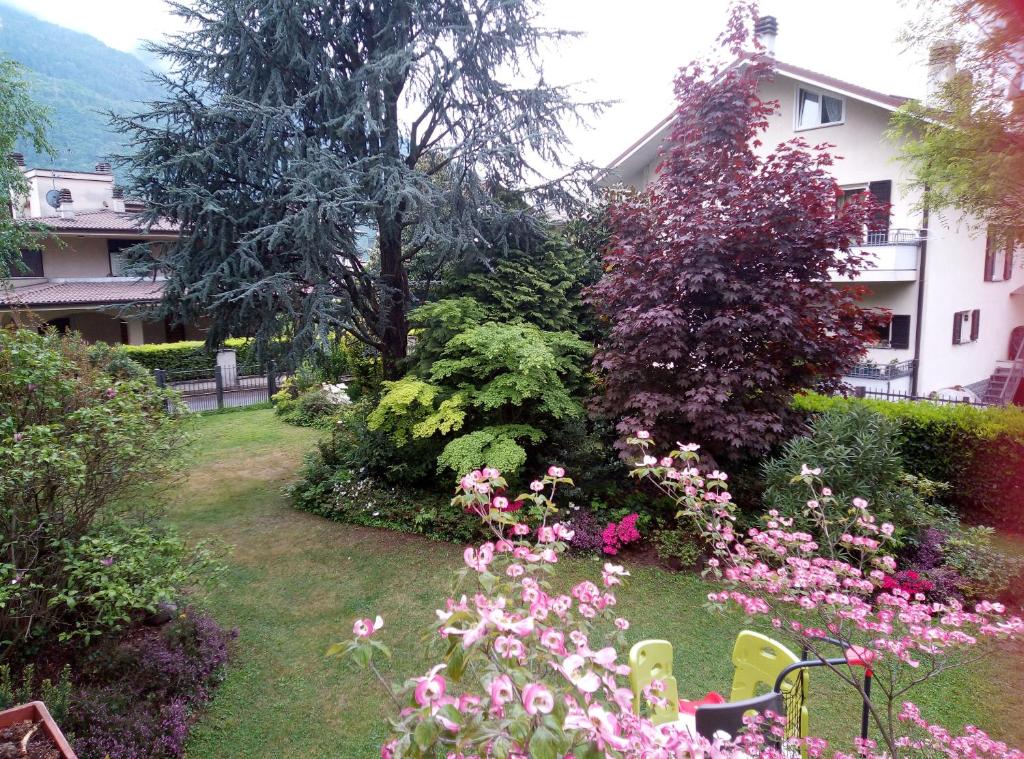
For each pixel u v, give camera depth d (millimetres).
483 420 7387
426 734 1489
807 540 3154
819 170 6043
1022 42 5160
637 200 7090
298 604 5309
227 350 16469
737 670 3225
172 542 3971
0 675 3402
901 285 13008
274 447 11016
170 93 7711
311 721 3768
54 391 3951
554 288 8117
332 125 7672
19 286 17109
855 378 13328
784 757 2320
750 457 6586
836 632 2674
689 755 1651
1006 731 3607
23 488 3551
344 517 7367
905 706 2623
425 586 5641
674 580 5641
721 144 6438
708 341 6141
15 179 10562
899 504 5469
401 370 8992
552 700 1466
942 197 7469
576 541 6195
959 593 5000
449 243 7512
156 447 4289
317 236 7141
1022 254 14953
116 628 3803
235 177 7754
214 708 3869
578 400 7383
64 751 2479
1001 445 6859
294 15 7254
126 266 7602
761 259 5996
